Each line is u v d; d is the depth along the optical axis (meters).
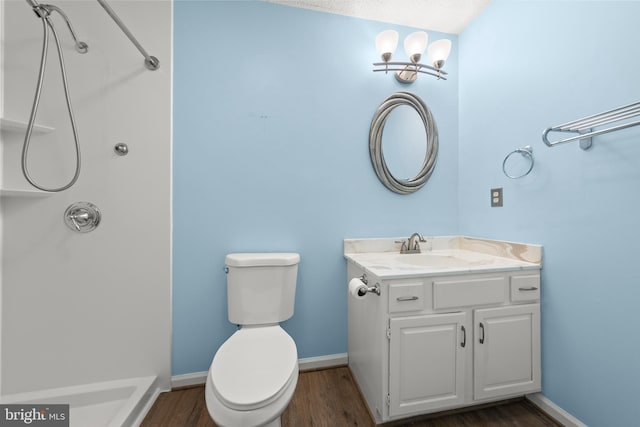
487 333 1.21
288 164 1.60
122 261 1.38
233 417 0.82
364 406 1.32
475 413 1.28
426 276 1.15
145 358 1.41
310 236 1.63
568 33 1.17
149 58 1.35
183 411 1.29
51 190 1.06
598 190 1.06
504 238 1.50
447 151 1.83
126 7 1.38
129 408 1.19
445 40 1.56
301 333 1.63
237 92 1.53
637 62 0.94
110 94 1.36
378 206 1.73
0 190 1.12
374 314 1.21
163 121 1.42
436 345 1.16
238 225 1.54
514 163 1.43
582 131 1.10
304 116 1.62
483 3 1.60
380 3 1.59
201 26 1.48
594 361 1.08
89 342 1.35
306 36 1.62
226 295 1.52
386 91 1.74
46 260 1.30
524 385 1.25
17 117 1.25
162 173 1.43
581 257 1.12
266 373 0.95
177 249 1.47
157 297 1.42
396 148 1.73
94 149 1.34
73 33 1.17
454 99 1.83
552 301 1.24
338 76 1.66
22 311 1.28
